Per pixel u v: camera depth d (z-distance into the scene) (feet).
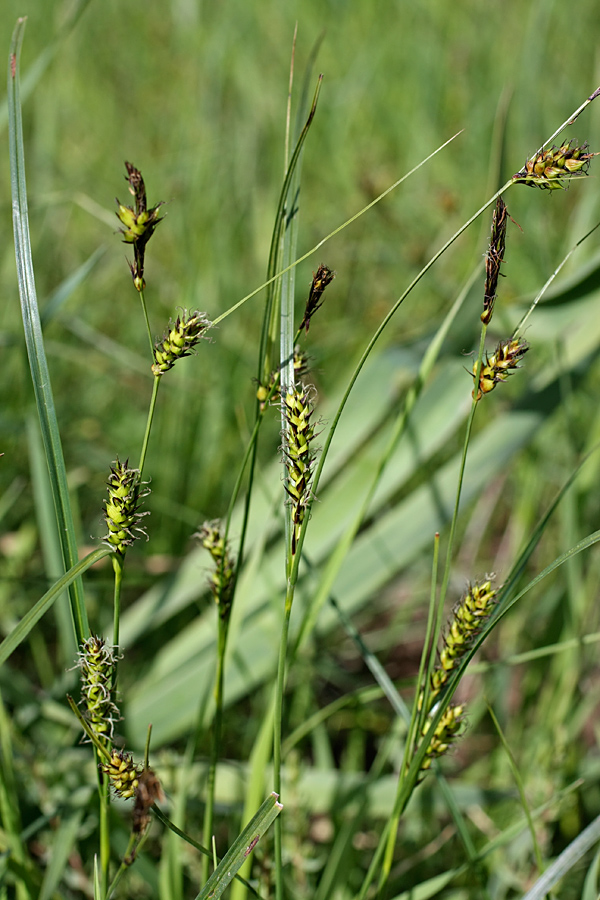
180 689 2.01
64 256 3.84
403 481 2.19
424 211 4.04
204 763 1.81
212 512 2.85
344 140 4.45
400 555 2.12
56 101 4.24
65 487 1.32
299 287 3.58
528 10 5.20
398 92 5.05
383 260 3.79
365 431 2.31
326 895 1.62
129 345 3.51
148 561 2.54
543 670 2.20
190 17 5.23
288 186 1.37
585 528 2.69
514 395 2.83
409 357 2.26
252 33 5.24
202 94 4.23
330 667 2.40
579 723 2.06
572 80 4.91
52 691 2.01
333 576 1.59
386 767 2.19
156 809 1.29
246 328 3.58
